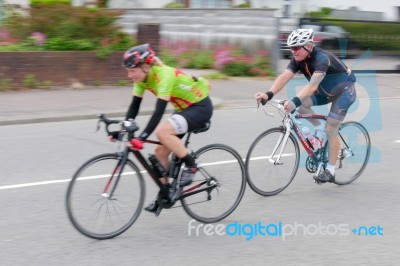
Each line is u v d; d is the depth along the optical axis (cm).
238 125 980
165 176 484
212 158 520
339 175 638
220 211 523
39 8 1370
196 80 479
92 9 1377
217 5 2670
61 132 909
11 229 486
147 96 1216
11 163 710
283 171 600
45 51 1265
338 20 1700
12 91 1233
